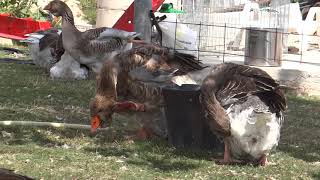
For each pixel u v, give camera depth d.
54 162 6.99
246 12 14.88
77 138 8.15
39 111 9.51
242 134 6.85
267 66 13.15
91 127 8.02
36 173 6.53
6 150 7.34
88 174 6.62
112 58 7.89
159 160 7.29
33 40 13.05
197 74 7.85
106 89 7.82
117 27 13.13
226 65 7.00
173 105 7.64
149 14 11.61
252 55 13.20
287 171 7.02
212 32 15.01
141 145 7.90
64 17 10.59
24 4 18.00
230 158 7.23
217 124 6.77
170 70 7.77
